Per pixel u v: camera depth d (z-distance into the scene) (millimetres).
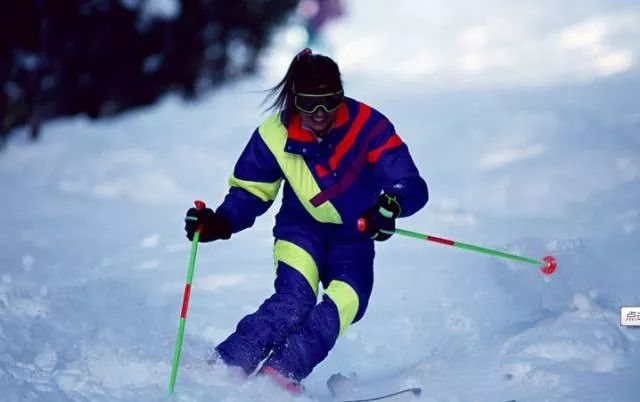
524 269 15234
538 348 12094
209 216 11672
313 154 11562
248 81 48688
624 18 48000
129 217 24688
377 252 18891
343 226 11977
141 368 11516
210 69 46781
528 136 28125
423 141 29828
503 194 23391
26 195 27906
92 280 17625
